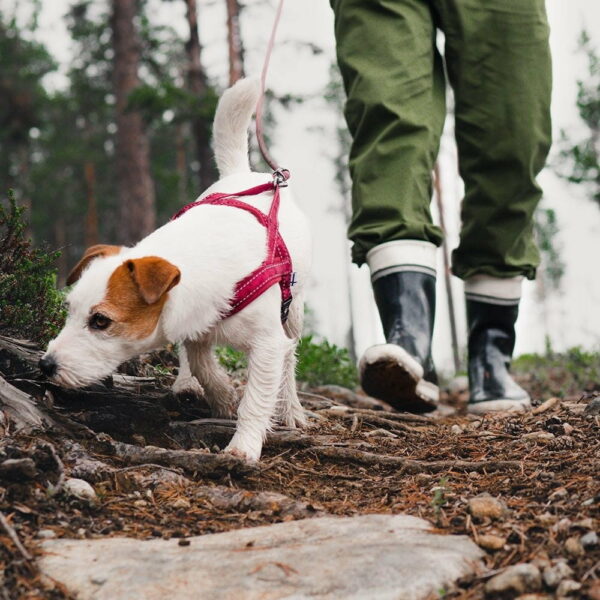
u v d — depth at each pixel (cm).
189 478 173
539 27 224
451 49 226
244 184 204
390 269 219
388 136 220
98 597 135
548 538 147
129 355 176
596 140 696
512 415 231
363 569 139
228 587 136
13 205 203
